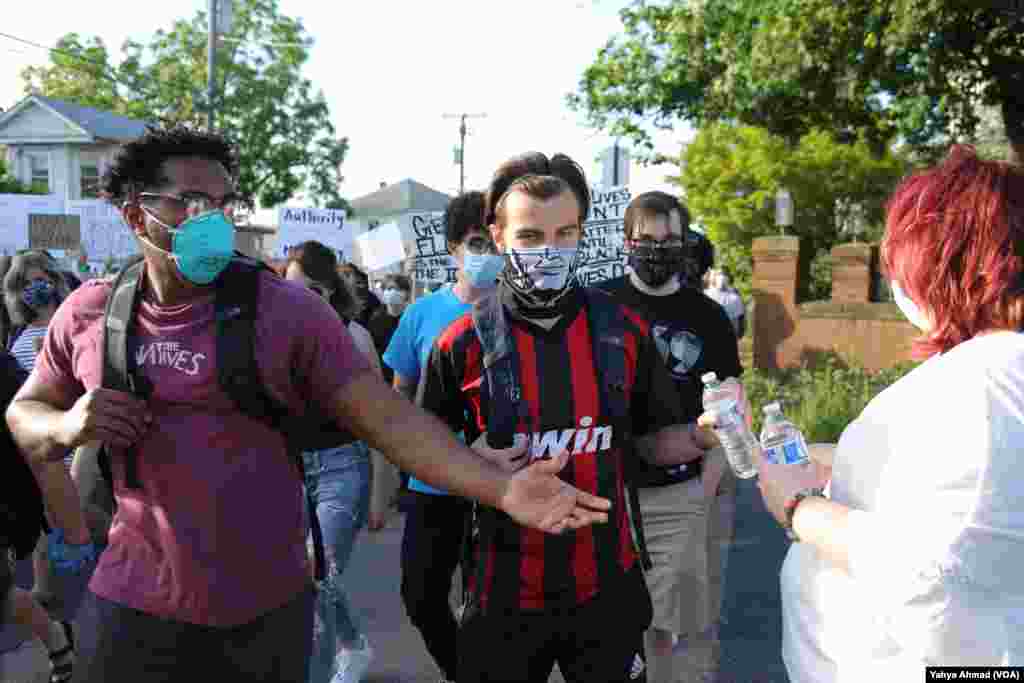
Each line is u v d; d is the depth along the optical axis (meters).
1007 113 12.86
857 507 1.69
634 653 2.48
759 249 12.96
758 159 19.81
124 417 1.94
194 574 1.98
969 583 1.49
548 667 2.52
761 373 12.58
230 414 1.99
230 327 1.98
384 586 5.40
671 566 3.45
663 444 2.63
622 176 8.50
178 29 35.88
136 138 1.98
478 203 3.69
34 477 2.70
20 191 26.36
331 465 3.82
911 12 10.20
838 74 12.53
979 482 1.48
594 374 2.45
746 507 6.80
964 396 1.52
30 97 33.19
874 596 1.59
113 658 2.03
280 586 2.08
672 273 3.53
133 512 2.03
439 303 3.74
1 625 2.83
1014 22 10.09
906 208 1.68
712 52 14.28
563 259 2.39
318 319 2.06
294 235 12.15
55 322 2.16
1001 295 1.56
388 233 11.15
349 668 3.87
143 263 2.08
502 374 2.44
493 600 2.43
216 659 2.02
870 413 1.70
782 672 4.11
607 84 16.22
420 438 2.09
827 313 12.50
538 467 2.04
